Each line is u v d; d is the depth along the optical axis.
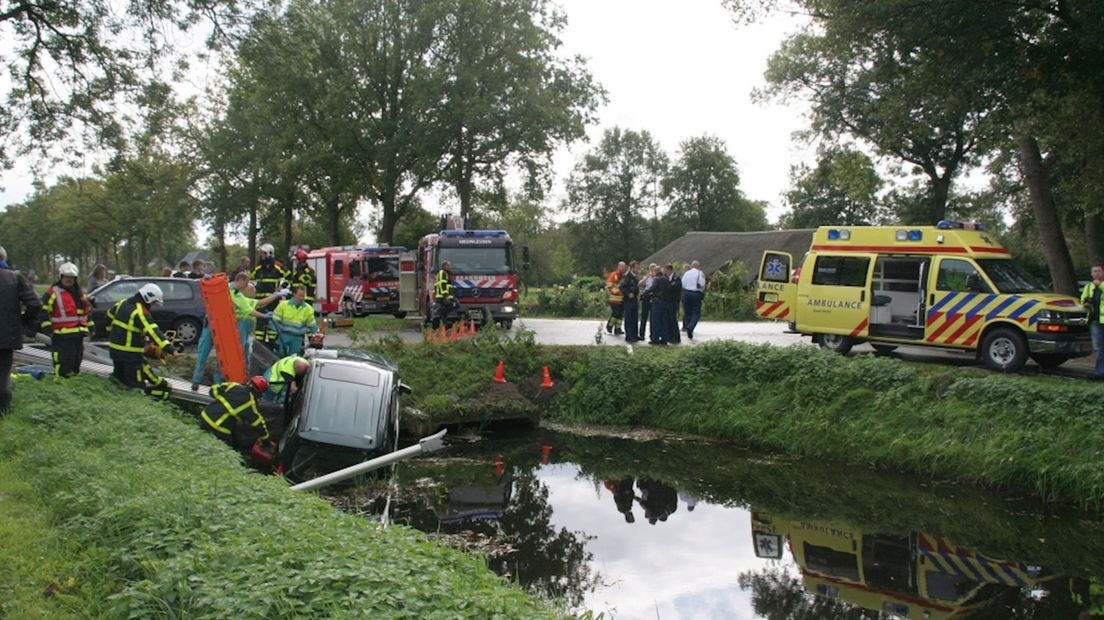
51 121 19.27
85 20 18.75
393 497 12.80
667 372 18.64
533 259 90.69
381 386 12.01
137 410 10.90
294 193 51.78
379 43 45.91
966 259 16.34
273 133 46.94
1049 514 12.34
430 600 5.16
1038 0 16.02
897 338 17.12
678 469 15.03
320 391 11.70
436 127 44.31
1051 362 15.77
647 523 11.95
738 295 36.28
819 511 12.62
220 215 50.03
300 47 20.75
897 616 8.70
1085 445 12.86
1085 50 15.64
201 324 20.53
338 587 5.11
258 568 5.30
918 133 20.95
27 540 5.95
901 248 17.27
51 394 10.97
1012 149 28.59
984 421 14.10
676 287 20.80
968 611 8.89
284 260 54.00
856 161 36.25
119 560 5.68
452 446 16.81
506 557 10.33
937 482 13.92
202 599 4.84
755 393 17.36
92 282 20.64
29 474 7.73
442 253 25.86
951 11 15.88
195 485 7.10
